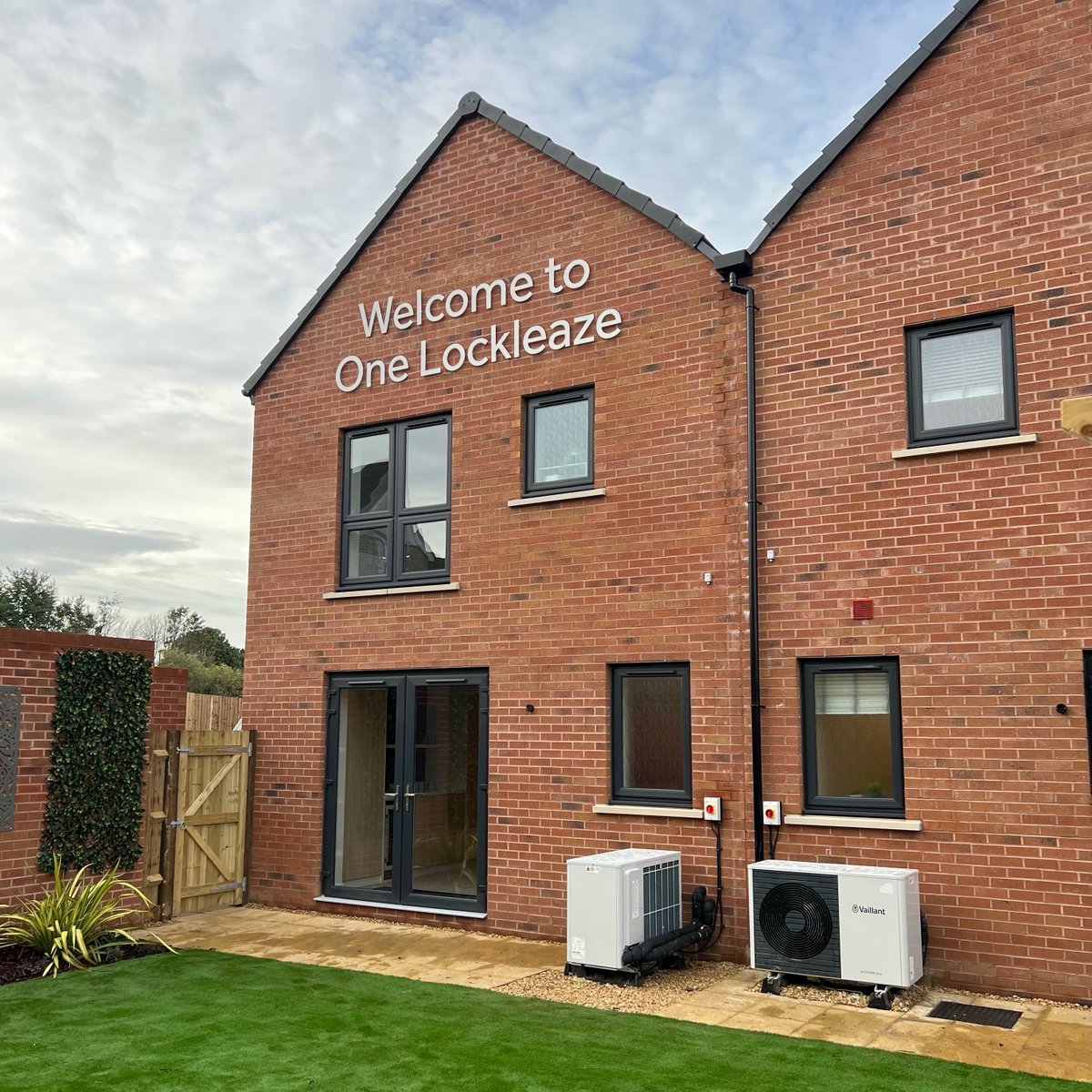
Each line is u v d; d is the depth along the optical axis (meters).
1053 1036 7.36
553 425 11.65
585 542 11.08
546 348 11.64
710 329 10.59
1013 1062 6.75
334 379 13.33
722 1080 6.34
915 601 9.23
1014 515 8.88
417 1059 6.75
